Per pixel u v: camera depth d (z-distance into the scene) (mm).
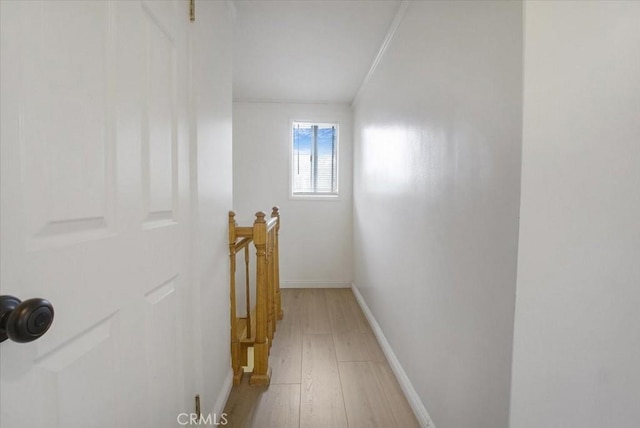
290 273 4078
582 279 877
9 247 483
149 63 891
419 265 1646
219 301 1625
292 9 1962
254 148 3963
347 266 4094
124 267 771
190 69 1209
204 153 1366
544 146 860
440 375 1381
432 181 1474
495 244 983
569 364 891
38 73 531
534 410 902
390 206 2250
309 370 2092
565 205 868
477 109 1084
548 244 875
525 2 843
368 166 3068
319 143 4109
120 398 754
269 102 3938
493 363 991
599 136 857
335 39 2350
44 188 543
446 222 1324
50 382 553
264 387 1887
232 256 1886
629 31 840
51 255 555
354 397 1803
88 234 649
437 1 1410
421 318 1614
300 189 4113
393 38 2156
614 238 867
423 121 1596
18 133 498
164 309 993
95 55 666
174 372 1070
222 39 1665
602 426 897
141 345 852
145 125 870
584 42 844
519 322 889
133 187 810
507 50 919
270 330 2451
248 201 3984
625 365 884
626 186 860
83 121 632
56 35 566
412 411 1683
